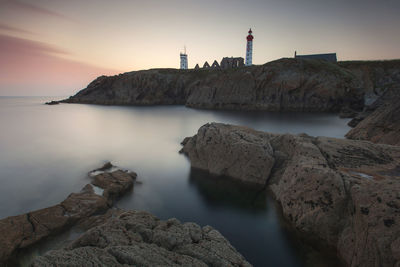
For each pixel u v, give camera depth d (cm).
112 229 916
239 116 6912
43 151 3366
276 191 1734
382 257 841
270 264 1155
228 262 782
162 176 2273
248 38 12769
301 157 1595
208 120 6203
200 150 2347
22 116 7344
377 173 1351
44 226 1302
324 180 1243
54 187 2106
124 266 655
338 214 1170
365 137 2909
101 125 5600
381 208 927
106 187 1827
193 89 11006
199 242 909
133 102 11281
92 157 3042
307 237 1259
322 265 1094
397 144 2362
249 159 1984
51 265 614
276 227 1416
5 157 3064
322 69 7694
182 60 17550
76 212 1451
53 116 7300
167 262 702
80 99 12125
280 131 4581
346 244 1056
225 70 10525
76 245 837
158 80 11425
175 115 7325
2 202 1836
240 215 1580
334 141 1831
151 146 3572
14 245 1155
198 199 1817
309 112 7606
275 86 8112
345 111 6781
